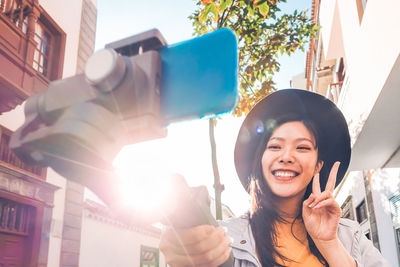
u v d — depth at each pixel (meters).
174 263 0.54
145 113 0.46
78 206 8.94
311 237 1.11
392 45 3.62
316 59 11.70
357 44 5.20
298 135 1.18
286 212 1.17
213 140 3.17
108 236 11.28
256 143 1.30
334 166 1.11
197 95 0.48
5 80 5.98
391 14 3.56
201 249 0.52
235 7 3.94
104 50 0.46
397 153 6.02
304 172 1.17
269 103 1.24
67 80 0.48
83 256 9.89
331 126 1.24
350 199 10.44
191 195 0.48
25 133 0.47
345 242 1.18
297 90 1.23
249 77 4.50
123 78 0.45
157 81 0.49
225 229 0.58
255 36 4.30
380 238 7.62
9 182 6.67
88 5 10.38
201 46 0.51
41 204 7.59
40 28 8.34
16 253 7.03
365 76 4.83
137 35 0.53
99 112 0.44
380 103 4.50
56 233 7.99
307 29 4.62
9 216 6.96
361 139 5.64
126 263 12.42
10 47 6.39
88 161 0.43
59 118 0.45
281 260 1.11
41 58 8.27
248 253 1.10
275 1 3.96
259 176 1.22
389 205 6.88
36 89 7.69
